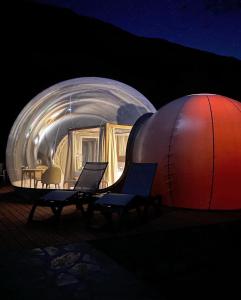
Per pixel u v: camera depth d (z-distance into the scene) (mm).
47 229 5883
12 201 9367
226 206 7691
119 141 12367
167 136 8195
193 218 6883
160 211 7230
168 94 34500
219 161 7578
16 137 12055
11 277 3611
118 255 4355
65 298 3113
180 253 4449
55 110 13320
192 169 7707
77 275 3666
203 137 7727
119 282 3471
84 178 7875
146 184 6883
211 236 5387
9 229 5887
